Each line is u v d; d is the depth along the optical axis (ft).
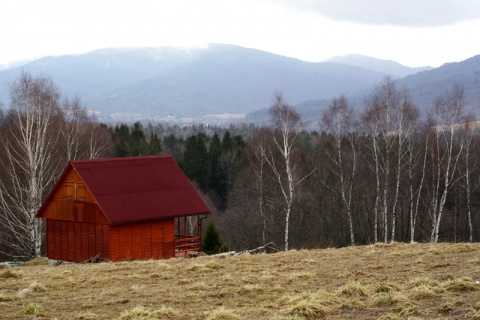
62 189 139.13
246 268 81.61
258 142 256.73
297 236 249.14
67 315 57.72
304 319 51.21
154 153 357.61
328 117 229.04
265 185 253.65
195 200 143.23
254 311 54.95
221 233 258.37
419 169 253.03
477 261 71.51
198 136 367.86
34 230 169.78
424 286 56.59
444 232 248.11
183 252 141.69
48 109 197.98
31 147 188.14
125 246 132.36
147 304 61.05
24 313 58.70
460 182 252.83
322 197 262.67
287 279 69.87
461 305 51.21
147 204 135.74
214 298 62.49
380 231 252.01
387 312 51.57
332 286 64.54
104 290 69.56
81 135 244.22
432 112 259.39
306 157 290.97
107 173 136.98
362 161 257.34
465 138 237.86
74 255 137.28
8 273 83.46
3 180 207.21
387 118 209.56
